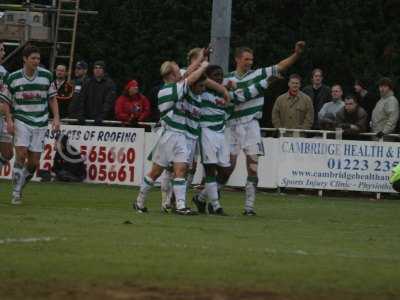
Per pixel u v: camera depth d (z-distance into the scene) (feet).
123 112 214.07
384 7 256.32
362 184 205.05
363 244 116.78
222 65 200.34
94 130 213.87
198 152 156.46
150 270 91.50
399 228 139.64
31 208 149.79
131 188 204.85
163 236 115.96
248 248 107.86
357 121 206.59
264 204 178.19
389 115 204.54
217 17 200.13
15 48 263.49
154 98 222.07
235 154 154.10
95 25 268.41
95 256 98.53
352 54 255.50
